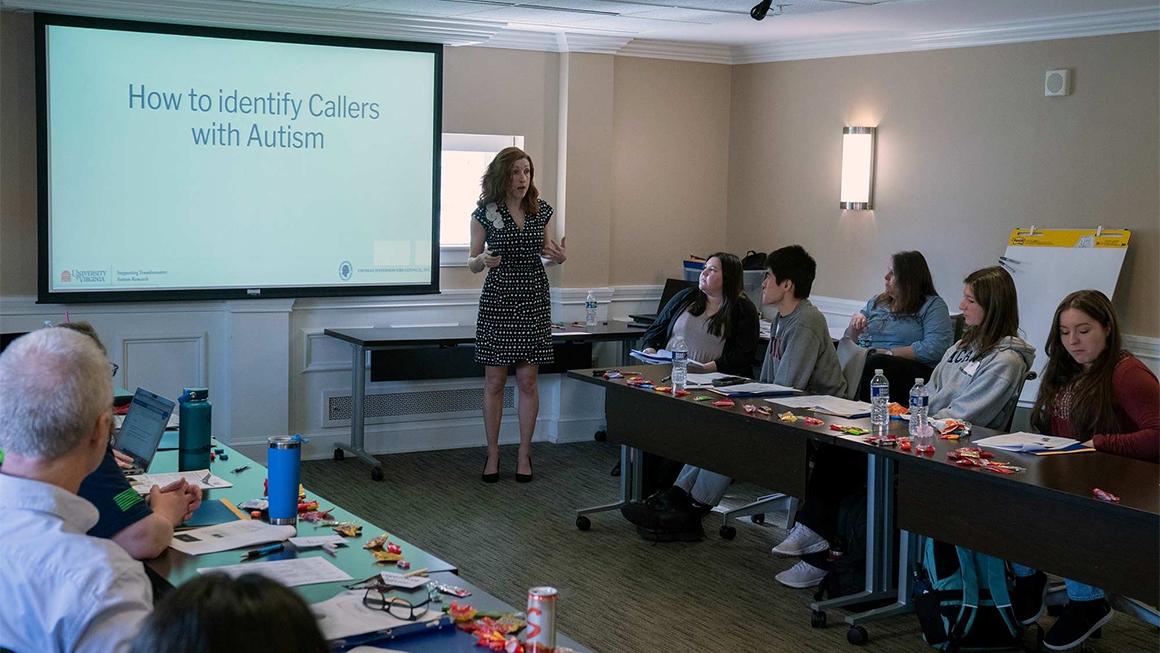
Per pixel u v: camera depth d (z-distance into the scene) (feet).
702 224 23.52
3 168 17.11
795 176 22.20
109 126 17.60
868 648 11.91
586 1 17.10
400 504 17.38
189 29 17.97
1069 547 9.72
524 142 21.18
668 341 17.75
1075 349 11.56
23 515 5.60
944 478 10.84
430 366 20.43
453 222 21.04
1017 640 11.68
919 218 19.93
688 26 19.76
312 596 6.64
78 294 17.62
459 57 20.40
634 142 22.41
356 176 19.62
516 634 6.15
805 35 20.70
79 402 5.77
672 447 14.61
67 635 5.37
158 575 6.97
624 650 11.73
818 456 14.02
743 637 12.17
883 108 20.40
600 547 15.40
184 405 9.93
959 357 13.12
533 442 22.17
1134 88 16.67
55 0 16.80
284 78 18.85
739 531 16.35
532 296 18.39
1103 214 17.21
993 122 18.61
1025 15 17.47
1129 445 10.90
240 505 8.65
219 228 18.62
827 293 21.80
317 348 19.97
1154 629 12.55
